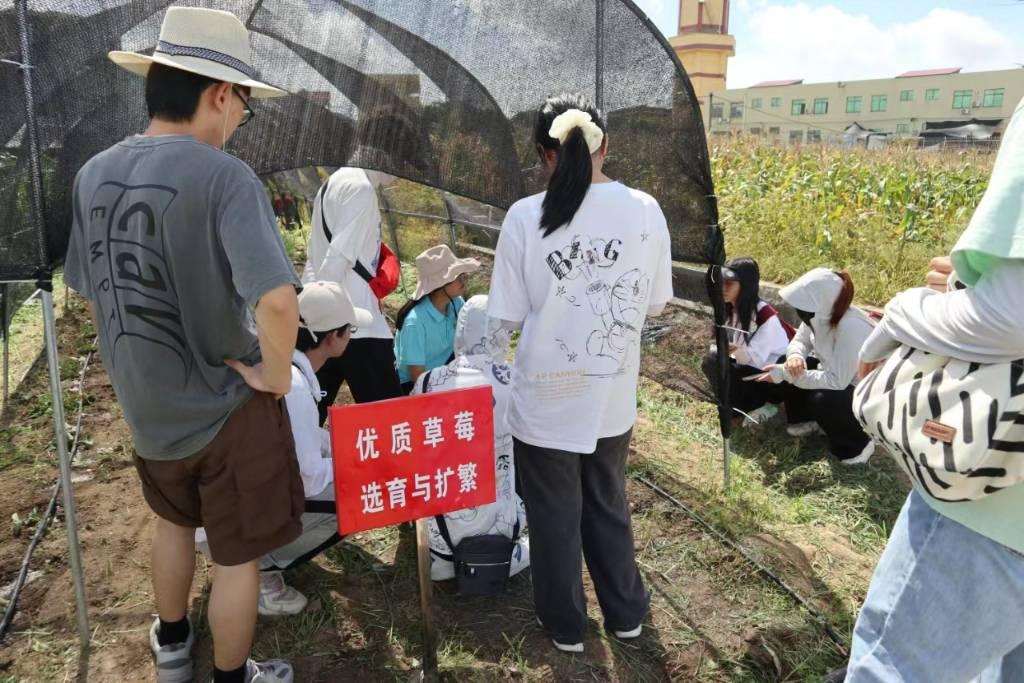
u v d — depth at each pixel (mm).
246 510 2008
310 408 2523
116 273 1820
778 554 3168
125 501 3424
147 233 1771
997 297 1479
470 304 2824
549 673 2500
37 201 2291
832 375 3803
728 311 4262
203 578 2896
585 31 3018
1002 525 1601
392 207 5789
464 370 2725
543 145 2223
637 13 3016
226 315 1861
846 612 2836
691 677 2525
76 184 1929
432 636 2328
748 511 3508
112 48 2488
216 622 2049
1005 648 1689
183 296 1806
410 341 3609
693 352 3660
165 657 2299
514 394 2338
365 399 3461
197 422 1920
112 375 1932
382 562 3059
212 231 1766
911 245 6844
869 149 12172
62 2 2350
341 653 2557
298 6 2797
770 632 2723
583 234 2135
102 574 2916
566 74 3049
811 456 4125
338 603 2807
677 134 3186
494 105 3029
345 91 2902
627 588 2580
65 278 2027
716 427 4480
